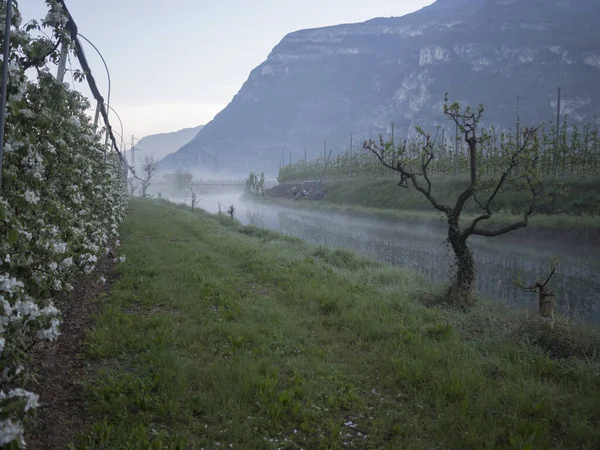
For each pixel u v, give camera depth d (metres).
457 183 39.16
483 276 16.55
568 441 4.79
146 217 30.92
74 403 5.29
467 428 4.99
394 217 36.44
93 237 8.91
